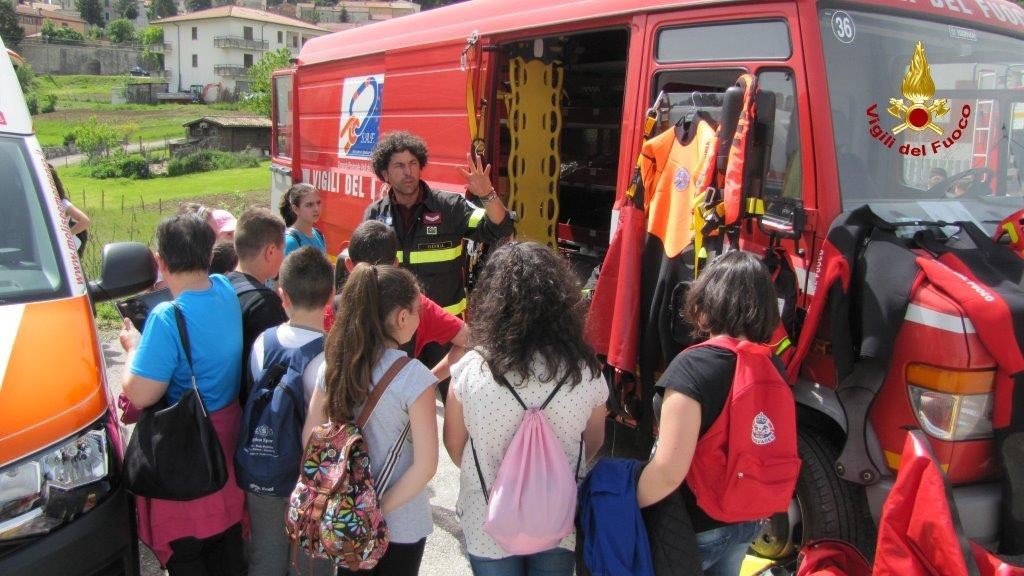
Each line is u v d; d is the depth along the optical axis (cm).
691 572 260
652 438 427
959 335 308
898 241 337
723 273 263
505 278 256
